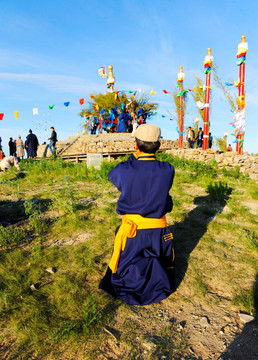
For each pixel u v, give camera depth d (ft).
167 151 41.93
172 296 7.89
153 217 7.51
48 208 15.81
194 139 53.67
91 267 9.15
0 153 53.83
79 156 44.19
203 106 41.11
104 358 5.62
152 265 7.61
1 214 14.73
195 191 21.66
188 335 6.36
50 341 6.03
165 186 7.24
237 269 9.34
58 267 9.29
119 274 7.76
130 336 6.28
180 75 48.96
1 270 8.89
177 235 12.28
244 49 35.81
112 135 69.87
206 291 8.10
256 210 16.53
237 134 38.37
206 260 9.96
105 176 26.09
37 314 6.77
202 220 14.53
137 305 7.47
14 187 22.15
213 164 34.40
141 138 7.39
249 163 32.50
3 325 6.53
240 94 37.01
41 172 29.94
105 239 11.55
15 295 7.59
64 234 12.25
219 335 6.35
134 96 80.07
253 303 7.45
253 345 6.00
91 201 17.74
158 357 5.66
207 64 38.86
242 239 11.81
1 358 5.57
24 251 10.50
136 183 7.19
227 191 21.26
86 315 6.57
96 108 82.99
